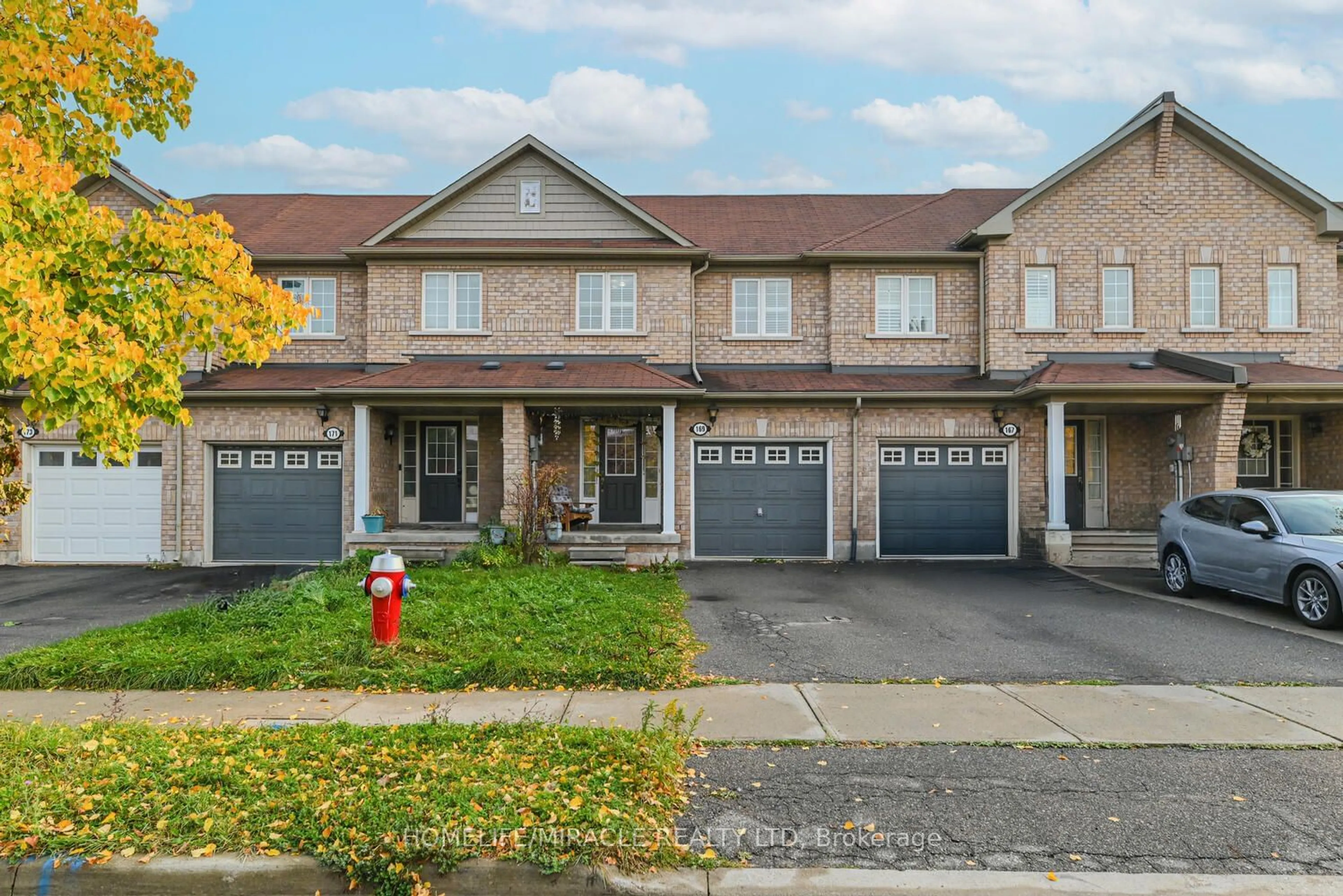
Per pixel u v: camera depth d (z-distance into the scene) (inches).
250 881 149.8
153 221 211.6
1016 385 623.5
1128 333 637.3
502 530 565.0
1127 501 664.4
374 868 148.9
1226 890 147.5
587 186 654.5
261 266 660.7
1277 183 636.1
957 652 326.3
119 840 156.2
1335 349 637.9
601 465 679.7
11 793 170.6
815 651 327.6
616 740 202.4
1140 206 642.2
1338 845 163.2
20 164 179.8
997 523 632.4
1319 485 650.8
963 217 722.8
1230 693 266.2
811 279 675.4
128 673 276.2
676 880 150.6
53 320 167.3
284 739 210.4
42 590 494.6
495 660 285.4
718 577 539.2
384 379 593.6
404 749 200.2
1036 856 158.9
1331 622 360.5
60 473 619.5
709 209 794.2
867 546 623.2
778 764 204.8
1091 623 382.9
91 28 233.5
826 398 609.3
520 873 149.5
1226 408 560.4
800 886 149.0
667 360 650.2
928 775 197.8
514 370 621.9
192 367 626.5
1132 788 189.9
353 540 581.3
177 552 612.1
